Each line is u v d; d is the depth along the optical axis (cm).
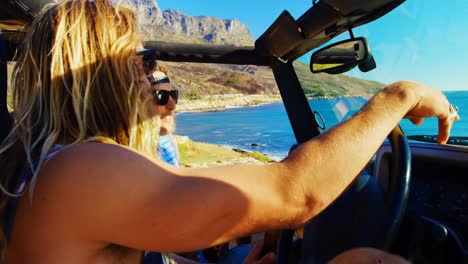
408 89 106
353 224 122
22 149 96
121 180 82
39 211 85
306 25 237
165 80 226
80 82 97
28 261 87
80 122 94
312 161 90
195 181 85
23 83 103
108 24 102
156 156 113
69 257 85
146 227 82
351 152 91
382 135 96
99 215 82
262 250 207
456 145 175
